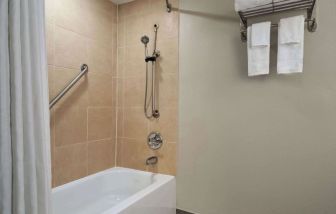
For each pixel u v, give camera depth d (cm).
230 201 171
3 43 77
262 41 140
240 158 167
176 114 193
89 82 192
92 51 194
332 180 139
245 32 159
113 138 220
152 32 203
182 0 190
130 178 206
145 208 152
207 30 180
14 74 80
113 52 218
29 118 84
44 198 89
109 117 215
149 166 206
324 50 140
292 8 139
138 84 211
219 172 175
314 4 132
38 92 88
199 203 183
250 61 145
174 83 193
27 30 84
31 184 85
